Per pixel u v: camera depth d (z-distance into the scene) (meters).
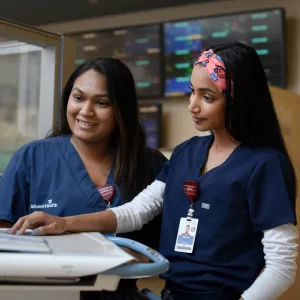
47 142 1.47
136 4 4.23
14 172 1.41
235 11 3.98
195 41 4.02
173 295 1.10
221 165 1.13
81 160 1.44
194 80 1.12
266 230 1.05
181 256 1.11
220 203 1.09
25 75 1.80
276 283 1.00
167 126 4.18
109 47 4.38
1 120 1.79
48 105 1.77
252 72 1.10
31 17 4.63
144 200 1.26
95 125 1.39
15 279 0.71
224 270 1.06
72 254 0.74
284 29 3.73
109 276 0.75
